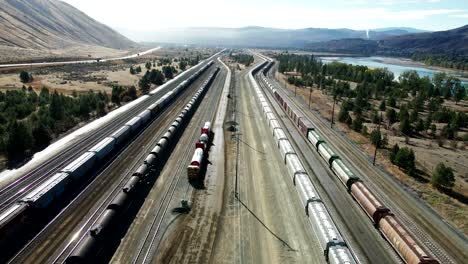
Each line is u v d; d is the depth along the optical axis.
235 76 178.25
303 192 41.66
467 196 47.91
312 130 70.19
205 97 116.38
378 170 56.06
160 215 40.03
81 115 81.62
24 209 35.84
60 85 123.81
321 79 160.00
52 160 55.84
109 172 51.88
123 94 105.94
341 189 48.72
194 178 49.03
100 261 31.55
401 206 44.12
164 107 98.19
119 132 64.50
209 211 41.44
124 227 37.28
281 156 59.91
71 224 37.72
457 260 33.75
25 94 93.50
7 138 58.50
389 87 144.88
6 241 33.97
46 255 32.44
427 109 117.94
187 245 34.59
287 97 121.38
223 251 33.91
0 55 179.12
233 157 59.94
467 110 118.88
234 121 84.06
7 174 50.12
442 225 39.75
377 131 70.06
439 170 49.00
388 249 35.12
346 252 30.19
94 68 183.50
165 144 60.88
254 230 37.69
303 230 37.62
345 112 89.12
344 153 64.19
